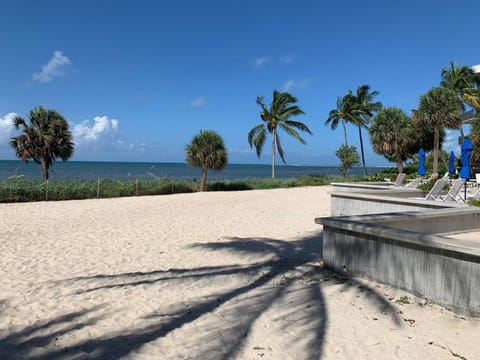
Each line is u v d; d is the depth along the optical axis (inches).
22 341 125.0
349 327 127.3
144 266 218.2
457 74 1142.3
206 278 192.9
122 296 167.6
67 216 429.1
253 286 178.5
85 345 121.5
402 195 407.5
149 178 850.1
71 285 183.8
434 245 136.6
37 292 173.5
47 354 115.7
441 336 117.3
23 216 429.7
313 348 114.5
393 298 148.4
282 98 1269.7
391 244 157.9
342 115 1433.3
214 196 681.0
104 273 204.8
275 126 1293.1
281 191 797.2
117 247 267.1
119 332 131.3
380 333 121.8
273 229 334.0
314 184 1041.5
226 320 139.6
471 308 127.3
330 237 191.6
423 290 144.8
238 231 326.3
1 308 153.9
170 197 666.2
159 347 119.4
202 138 814.5
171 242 282.4
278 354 112.3
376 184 561.0
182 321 139.9
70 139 770.8
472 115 933.2
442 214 224.1
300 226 347.9
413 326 125.1
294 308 146.9
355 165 1336.1
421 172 543.5
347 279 176.9
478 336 115.4
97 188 678.5
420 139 1208.8
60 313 148.8
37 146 737.0
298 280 184.2
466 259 128.6
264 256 233.6
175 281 188.9
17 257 239.3
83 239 296.4
